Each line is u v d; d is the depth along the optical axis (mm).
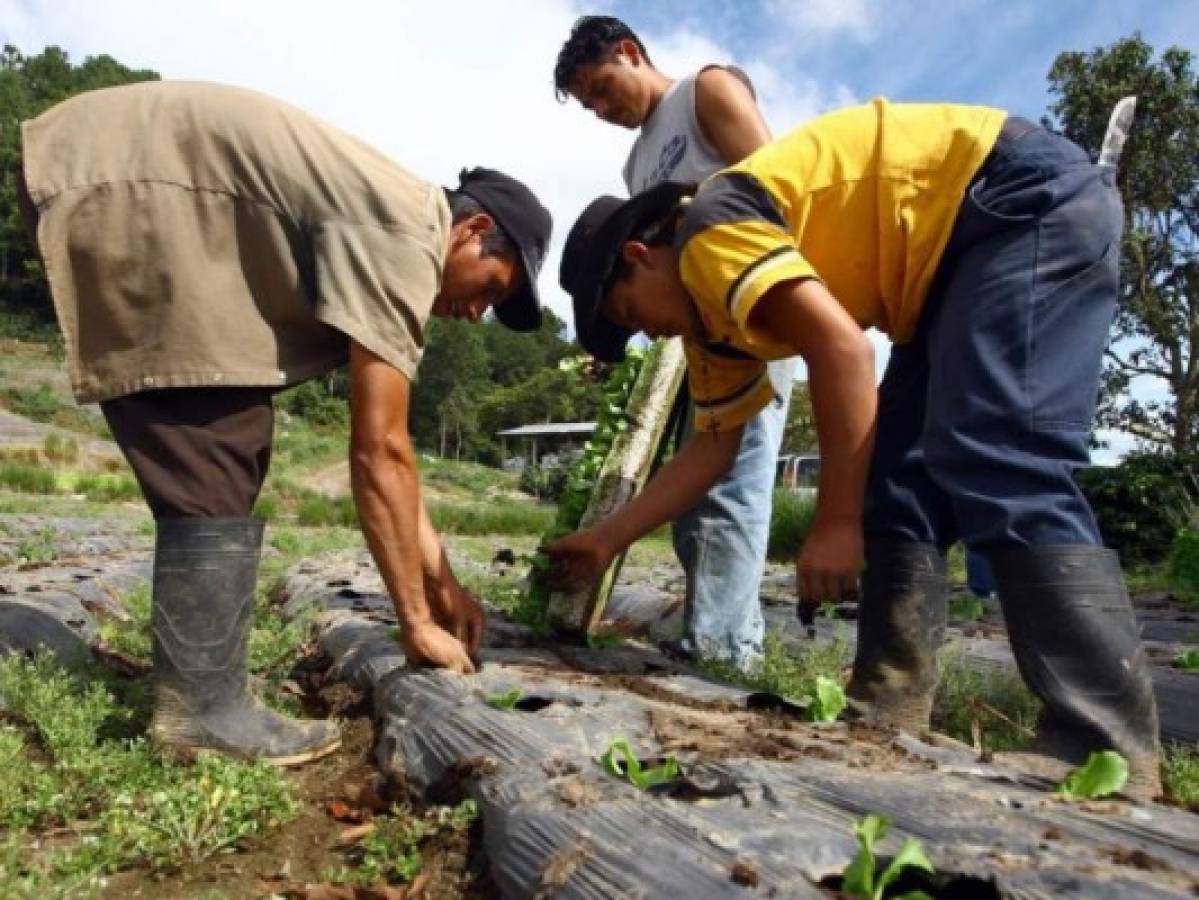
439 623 3248
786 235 2445
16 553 8914
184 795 2393
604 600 4152
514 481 50594
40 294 66688
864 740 2414
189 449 2660
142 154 2609
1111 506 13359
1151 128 24250
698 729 2492
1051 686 2318
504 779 2268
